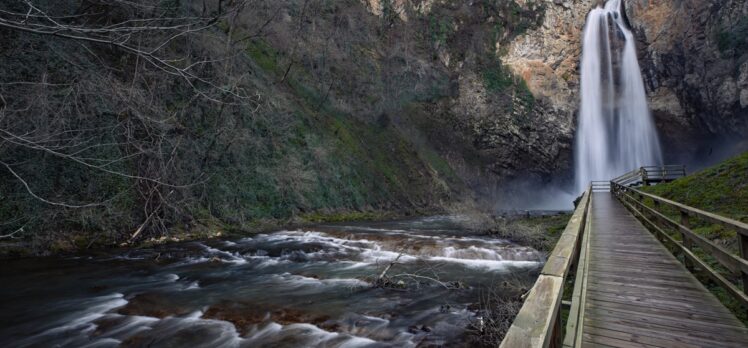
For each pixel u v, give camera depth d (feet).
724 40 109.40
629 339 12.01
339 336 19.94
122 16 31.19
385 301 25.96
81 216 43.09
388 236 52.06
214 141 61.05
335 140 99.45
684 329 12.69
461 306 24.59
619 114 151.12
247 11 84.07
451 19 156.25
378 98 132.87
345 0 134.41
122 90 40.29
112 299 26.63
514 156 155.22
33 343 19.54
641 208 40.98
